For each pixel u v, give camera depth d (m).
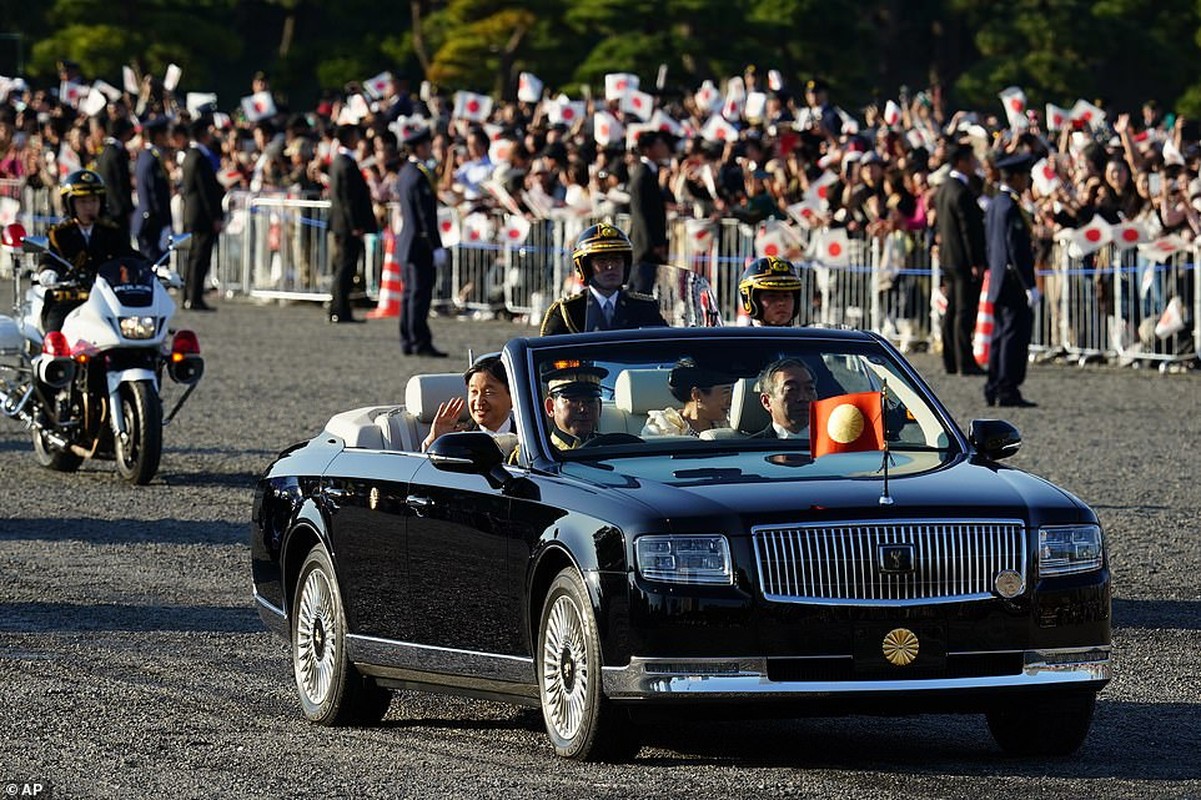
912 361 59.09
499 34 145.00
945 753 19.25
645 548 17.67
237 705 21.88
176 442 43.56
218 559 31.05
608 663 17.80
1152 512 35.50
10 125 88.44
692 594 17.53
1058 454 42.38
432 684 20.11
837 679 17.62
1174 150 60.72
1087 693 18.58
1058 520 18.27
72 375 37.62
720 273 63.28
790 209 61.78
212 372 55.50
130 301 37.62
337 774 18.36
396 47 157.12
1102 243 58.44
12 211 83.00
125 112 84.31
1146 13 152.88
